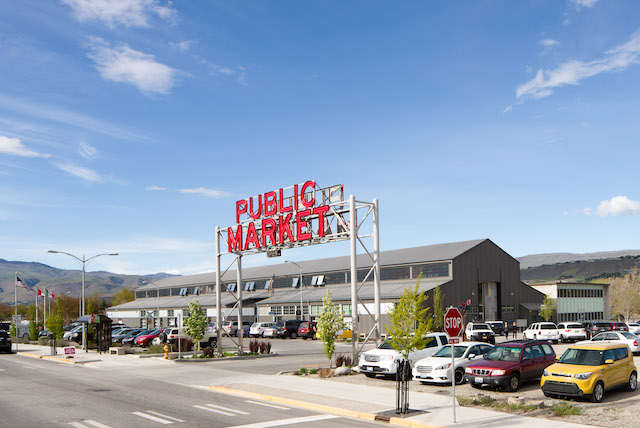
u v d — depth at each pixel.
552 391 17.83
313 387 21.81
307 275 82.44
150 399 19.83
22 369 31.69
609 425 14.24
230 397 20.44
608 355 18.56
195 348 38.59
